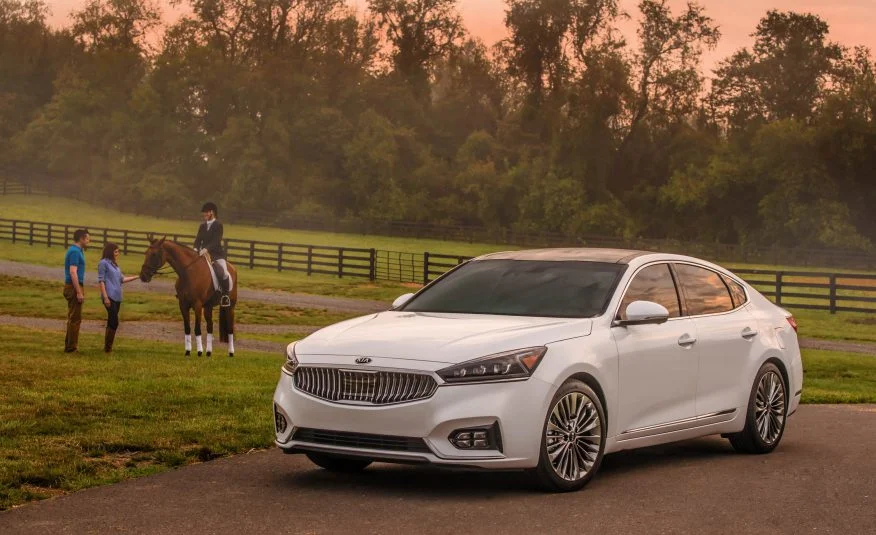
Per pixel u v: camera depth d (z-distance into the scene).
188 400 11.84
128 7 124.94
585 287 8.28
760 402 9.39
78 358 16.83
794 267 65.38
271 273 48.78
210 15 114.56
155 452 8.77
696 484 7.76
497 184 97.75
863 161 79.44
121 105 114.81
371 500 7.09
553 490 7.37
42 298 33.75
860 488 7.62
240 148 106.25
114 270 18.42
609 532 6.22
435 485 7.64
